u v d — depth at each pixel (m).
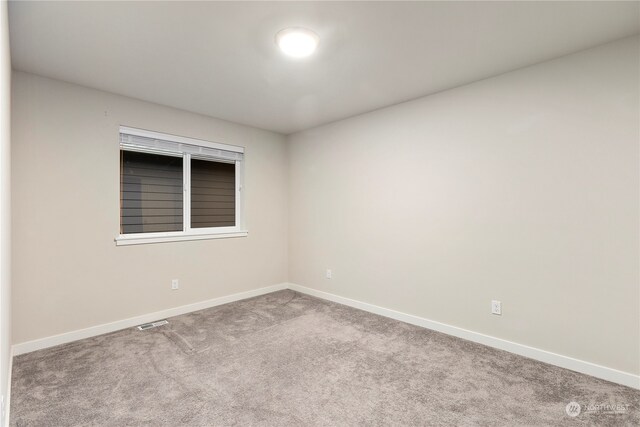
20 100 2.54
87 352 2.56
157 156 3.45
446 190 2.96
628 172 2.09
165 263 3.38
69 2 1.72
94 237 2.91
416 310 3.20
